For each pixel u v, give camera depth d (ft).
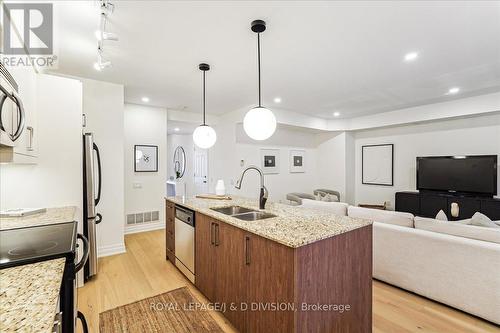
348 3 5.87
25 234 4.82
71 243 4.27
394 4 5.90
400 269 8.02
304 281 4.49
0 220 6.08
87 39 7.36
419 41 7.66
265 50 8.27
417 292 7.65
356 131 20.95
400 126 18.25
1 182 7.34
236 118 17.08
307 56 8.73
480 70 9.98
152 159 15.55
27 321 2.06
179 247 9.43
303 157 22.17
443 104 14.93
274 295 4.83
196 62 9.21
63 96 8.13
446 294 7.07
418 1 5.78
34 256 3.61
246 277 5.64
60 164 8.05
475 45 7.91
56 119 8.00
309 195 19.85
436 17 6.40
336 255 5.09
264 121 6.69
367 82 11.43
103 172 11.21
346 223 5.80
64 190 8.12
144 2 5.72
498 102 12.89
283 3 5.85
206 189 22.20
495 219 13.17
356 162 21.49
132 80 11.11
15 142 4.90
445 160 15.46
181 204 9.16
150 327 6.34
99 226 11.14
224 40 7.59
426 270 7.44
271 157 19.81
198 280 8.02
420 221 7.88
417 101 14.84
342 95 13.57
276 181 20.18
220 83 11.54
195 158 24.26
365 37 7.43
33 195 7.70
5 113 4.11
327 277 4.90
